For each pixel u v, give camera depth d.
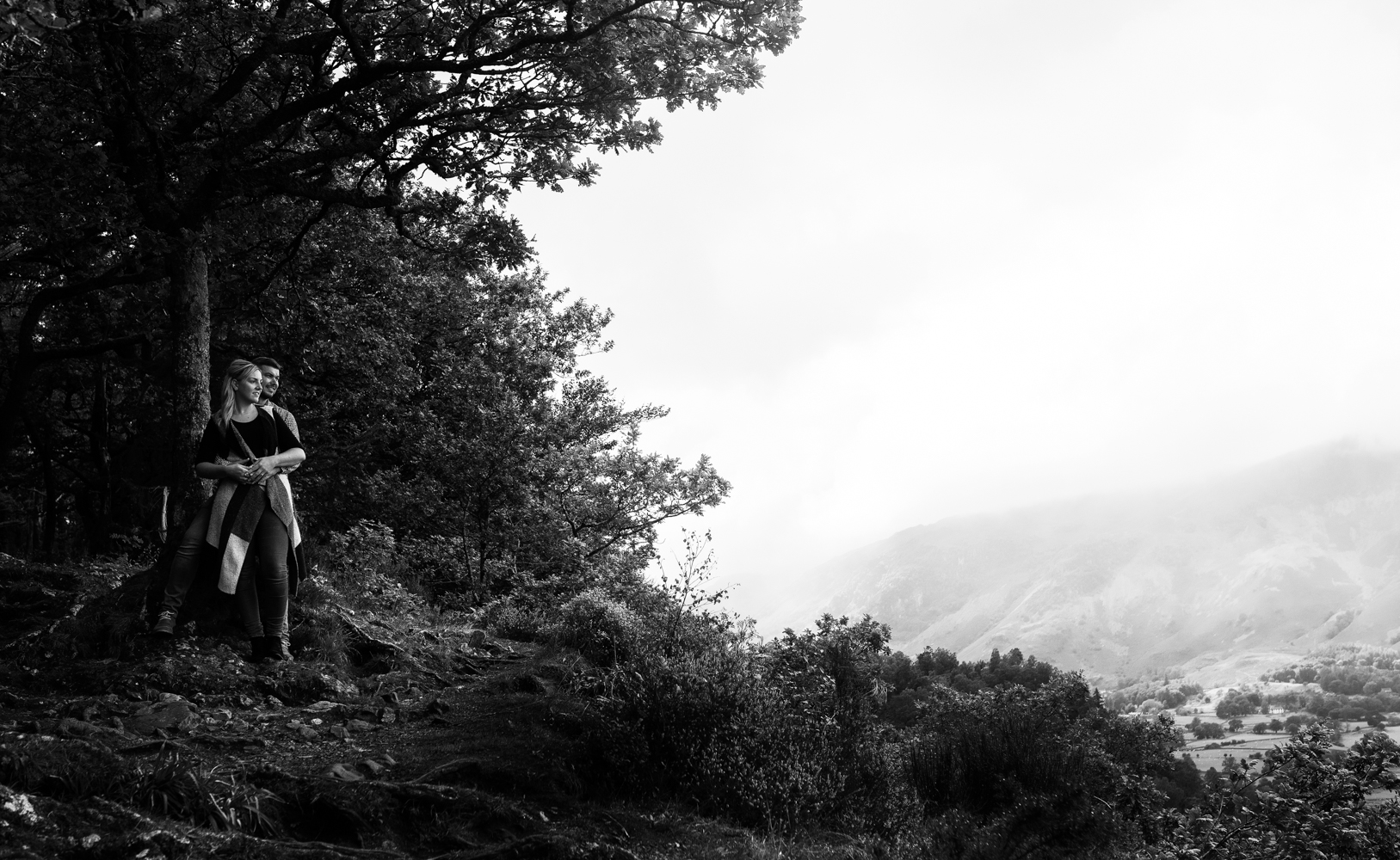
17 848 3.07
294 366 19.48
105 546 14.73
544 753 5.61
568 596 14.91
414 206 13.98
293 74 12.81
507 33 12.62
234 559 7.05
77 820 3.32
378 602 10.20
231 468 7.10
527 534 20.42
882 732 7.64
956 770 7.14
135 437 20.72
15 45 8.45
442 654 8.62
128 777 3.79
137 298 16.23
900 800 6.48
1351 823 5.84
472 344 24.50
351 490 19.41
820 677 7.41
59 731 4.96
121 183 10.71
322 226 17.38
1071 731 7.86
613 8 12.20
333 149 12.27
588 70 12.30
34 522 26.11
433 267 20.33
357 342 20.22
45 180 10.48
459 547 18.83
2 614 7.41
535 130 13.19
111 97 10.29
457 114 12.65
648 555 24.67
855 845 5.52
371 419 21.30
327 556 10.95
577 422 26.00
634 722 5.96
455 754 5.55
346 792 4.31
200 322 9.55
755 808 5.60
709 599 7.98
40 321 20.48
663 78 12.85
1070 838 5.84
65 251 13.25
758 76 13.22
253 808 4.00
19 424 23.20
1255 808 6.19
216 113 13.39
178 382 9.30
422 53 12.35
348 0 12.62
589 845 4.22
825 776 6.12
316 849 3.73
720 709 6.06
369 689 7.27
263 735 5.77
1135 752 10.30
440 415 22.34
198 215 10.82
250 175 11.92
